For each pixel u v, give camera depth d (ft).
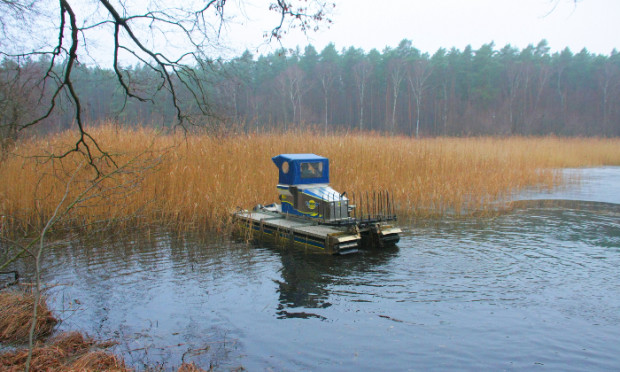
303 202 37.63
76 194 40.78
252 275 28.43
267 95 134.41
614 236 37.52
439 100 177.06
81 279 27.96
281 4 27.14
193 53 28.02
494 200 56.29
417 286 26.04
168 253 33.55
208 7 26.08
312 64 169.68
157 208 43.86
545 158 92.89
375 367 17.57
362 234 35.81
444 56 188.14
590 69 198.59
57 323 21.81
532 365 17.63
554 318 21.66
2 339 20.08
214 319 22.04
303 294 25.07
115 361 17.58
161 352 18.93
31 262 31.48
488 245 34.83
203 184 45.06
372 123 170.91
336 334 20.31
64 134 47.70
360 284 26.48
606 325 20.89
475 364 17.71
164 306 23.70
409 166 59.62
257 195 47.06
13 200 39.55
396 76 158.20
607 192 63.62
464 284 26.27
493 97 174.09
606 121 172.76
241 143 52.90
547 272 28.25
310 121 134.92
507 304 23.34
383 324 21.22
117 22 24.38
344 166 55.57
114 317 22.45
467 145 82.48
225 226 42.09
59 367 16.98
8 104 33.65
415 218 45.88
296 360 18.17
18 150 42.68
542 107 177.78
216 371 17.37
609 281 26.53
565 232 39.19
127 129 51.47
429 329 20.67
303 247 34.78
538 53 205.57
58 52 26.23
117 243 36.37
